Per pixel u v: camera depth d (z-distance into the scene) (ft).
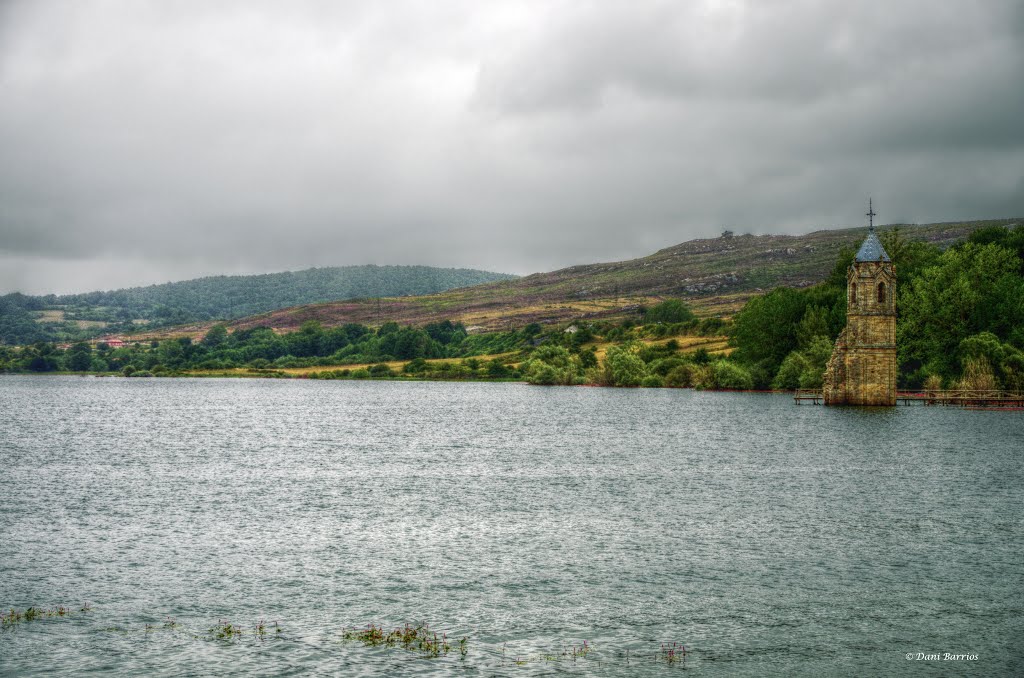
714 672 105.09
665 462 282.36
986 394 469.16
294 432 419.33
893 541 163.43
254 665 107.45
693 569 146.00
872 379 477.36
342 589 136.56
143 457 314.96
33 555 158.20
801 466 265.75
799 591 133.69
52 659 109.29
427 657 109.60
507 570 146.41
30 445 360.07
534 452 320.50
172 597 132.87
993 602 128.06
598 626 119.75
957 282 513.45
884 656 109.50
